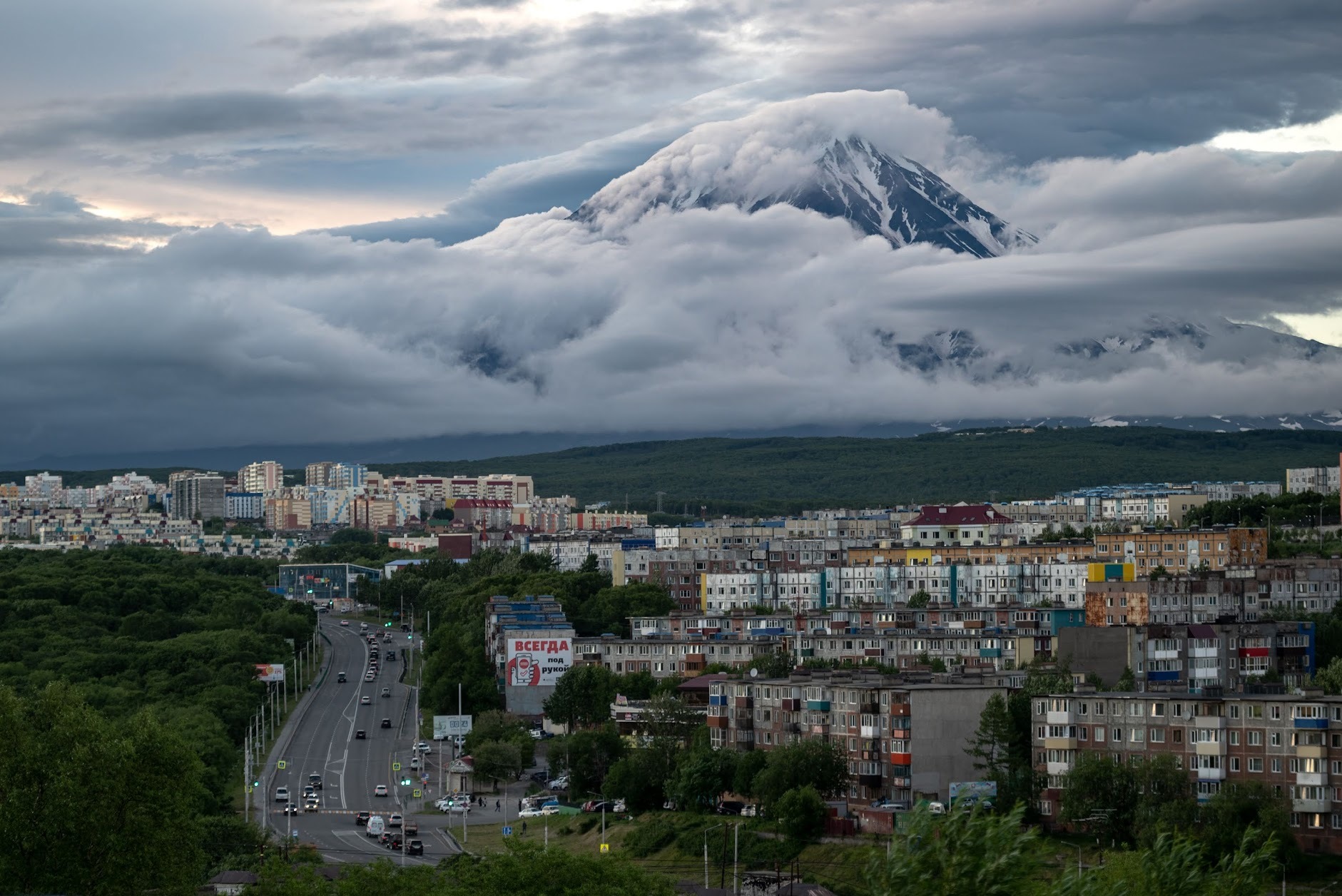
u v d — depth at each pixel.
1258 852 189.62
